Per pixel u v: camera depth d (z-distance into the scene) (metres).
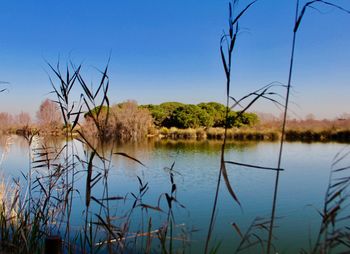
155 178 11.98
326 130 31.64
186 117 45.84
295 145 25.88
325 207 2.26
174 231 5.88
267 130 35.12
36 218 3.72
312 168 14.18
